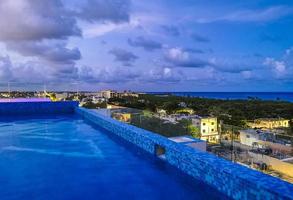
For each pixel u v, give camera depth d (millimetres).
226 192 4086
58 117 15086
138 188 5062
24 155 7414
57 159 7023
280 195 3139
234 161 4457
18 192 4859
